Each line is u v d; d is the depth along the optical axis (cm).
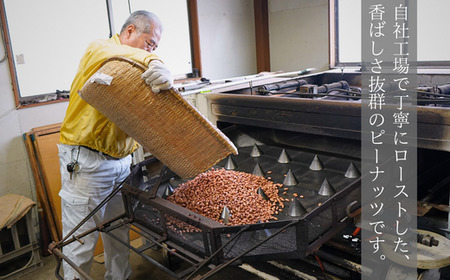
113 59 141
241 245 144
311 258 193
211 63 432
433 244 158
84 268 215
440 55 319
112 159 210
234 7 446
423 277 168
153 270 269
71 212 211
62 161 211
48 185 295
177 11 397
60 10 313
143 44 190
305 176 214
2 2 284
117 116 144
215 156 142
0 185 296
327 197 185
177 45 404
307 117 222
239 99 255
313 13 415
